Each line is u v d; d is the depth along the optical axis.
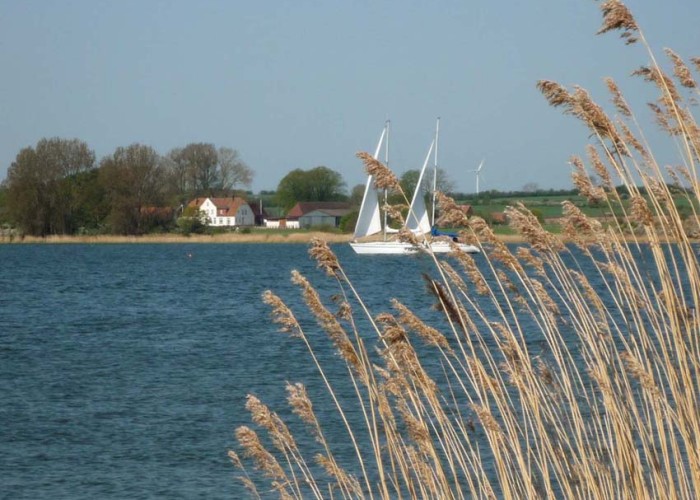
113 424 55.75
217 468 45.53
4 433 53.59
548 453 21.78
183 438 51.84
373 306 129.25
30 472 45.34
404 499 32.69
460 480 35.59
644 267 20.59
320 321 20.41
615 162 18.88
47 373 76.25
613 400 20.44
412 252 20.36
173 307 144.88
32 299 163.12
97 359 84.56
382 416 21.25
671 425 20.12
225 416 57.56
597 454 21.91
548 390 22.47
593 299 21.72
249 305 147.12
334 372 72.81
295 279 20.23
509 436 21.27
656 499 20.88
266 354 85.56
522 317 62.84
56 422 56.50
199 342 96.88
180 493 41.50
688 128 19.67
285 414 56.31
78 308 144.12
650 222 18.91
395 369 21.19
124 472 45.16
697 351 19.39
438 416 21.45
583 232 20.95
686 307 19.59
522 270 20.94
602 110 18.75
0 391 67.62
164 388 68.25
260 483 42.59
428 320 100.94
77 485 43.06
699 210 19.73
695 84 19.92
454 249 20.52
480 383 20.75
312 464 44.38
